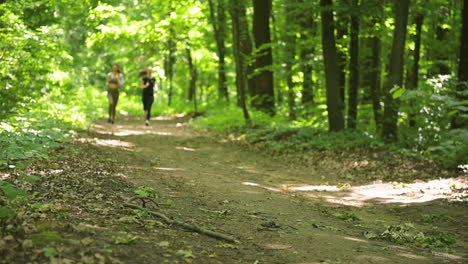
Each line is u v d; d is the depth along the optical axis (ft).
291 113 60.39
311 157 36.70
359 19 43.42
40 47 35.73
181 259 11.52
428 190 26.21
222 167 32.17
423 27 55.47
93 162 24.72
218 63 90.27
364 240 16.30
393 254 14.51
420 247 16.08
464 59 34.50
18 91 34.60
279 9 62.95
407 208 22.74
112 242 11.86
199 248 12.82
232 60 91.20
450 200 23.70
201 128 56.34
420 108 36.35
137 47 79.10
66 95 47.60
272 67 54.29
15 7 33.45
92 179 20.17
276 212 19.84
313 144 39.24
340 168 33.32
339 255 13.83
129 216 14.89
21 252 10.07
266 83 57.11
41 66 35.60
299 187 27.68
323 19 41.42
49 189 17.38
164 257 11.47
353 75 46.21
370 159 33.81
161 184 22.33
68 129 35.86
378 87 49.55
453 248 16.29
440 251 15.64
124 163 27.04
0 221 11.91
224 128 53.26
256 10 55.83
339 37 48.49
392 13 42.93
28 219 12.59
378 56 49.83
